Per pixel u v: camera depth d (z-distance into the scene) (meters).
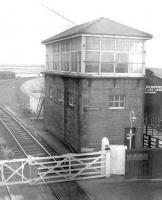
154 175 12.38
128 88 16.14
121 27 16.45
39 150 16.81
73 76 15.89
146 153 12.27
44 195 10.70
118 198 10.59
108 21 17.00
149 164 12.33
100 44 15.69
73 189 11.30
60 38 17.59
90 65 15.62
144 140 18.11
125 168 12.24
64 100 18.00
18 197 10.46
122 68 16.20
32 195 10.67
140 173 12.31
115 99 16.22
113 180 12.17
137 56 16.34
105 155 12.40
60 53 19.08
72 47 16.88
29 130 22.12
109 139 16.19
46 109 22.47
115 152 12.60
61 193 10.92
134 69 16.36
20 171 13.41
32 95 30.89
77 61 16.08
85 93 15.50
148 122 20.84
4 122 24.33
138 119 16.55
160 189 11.38
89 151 15.86
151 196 10.77
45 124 22.81
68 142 17.56
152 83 20.98
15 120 24.89
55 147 17.59
